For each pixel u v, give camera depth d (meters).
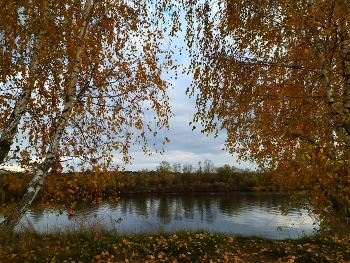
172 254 6.09
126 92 6.39
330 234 7.24
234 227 20.20
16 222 5.40
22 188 6.14
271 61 5.80
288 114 5.21
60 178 5.99
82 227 7.03
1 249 5.42
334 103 4.52
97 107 6.57
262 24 5.56
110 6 6.05
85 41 5.57
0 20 5.07
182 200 41.31
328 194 4.66
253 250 6.46
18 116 5.73
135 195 49.56
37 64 5.84
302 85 5.72
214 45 6.29
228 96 6.07
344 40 4.68
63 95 5.80
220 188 54.53
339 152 4.21
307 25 4.57
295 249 6.26
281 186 5.76
